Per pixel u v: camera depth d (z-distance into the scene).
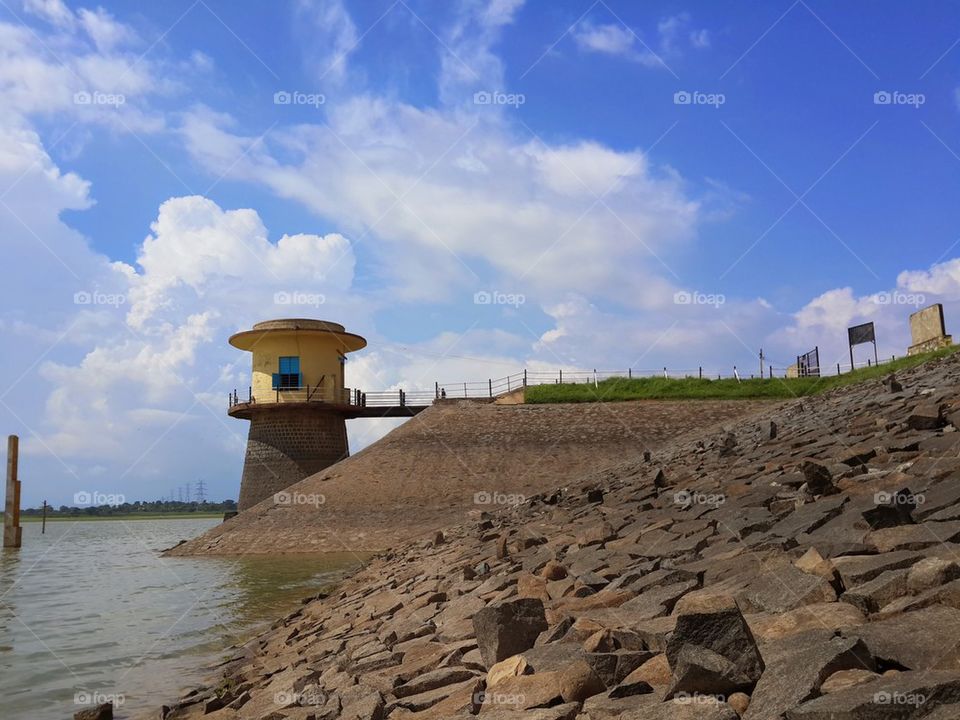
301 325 52.66
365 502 39.12
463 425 47.69
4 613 19.78
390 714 6.29
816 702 3.78
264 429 53.62
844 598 5.50
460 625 9.18
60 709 10.66
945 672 3.82
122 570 31.34
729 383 52.97
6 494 46.22
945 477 8.72
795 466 12.66
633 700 4.75
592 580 9.03
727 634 4.55
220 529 40.44
